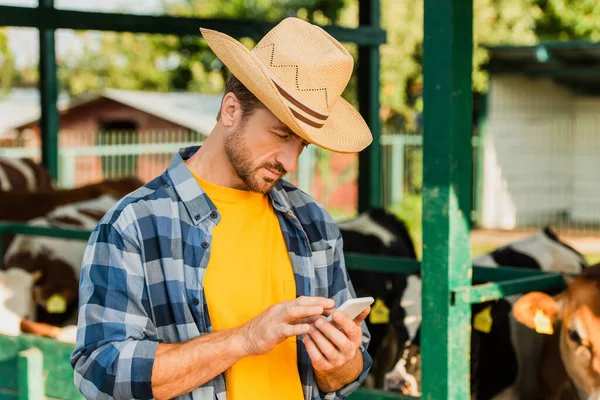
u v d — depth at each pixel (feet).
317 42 6.39
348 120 7.02
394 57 52.54
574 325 11.81
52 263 18.04
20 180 23.44
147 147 46.68
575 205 53.01
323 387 6.88
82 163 49.62
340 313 5.96
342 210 52.60
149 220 6.30
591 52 40.98
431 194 9.15
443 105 9.00
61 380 11.19
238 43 6.02
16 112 66.49
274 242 6.76
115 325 6.06
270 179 6.39
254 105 6.21
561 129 52.21
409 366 13.65
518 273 12.35
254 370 6.46
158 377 5.88
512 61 45.21
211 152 6.60
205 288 6.39
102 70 86.02
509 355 13.75
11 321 15.34
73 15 17.52
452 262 9.08
